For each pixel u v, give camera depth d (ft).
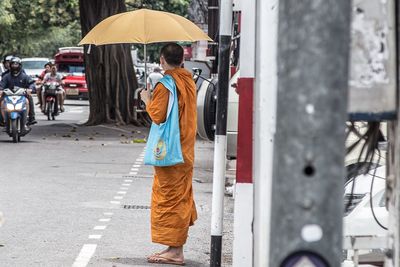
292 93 14.52
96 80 170.60
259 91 21.54
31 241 57.26
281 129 14.64
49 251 54.39
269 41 20.99
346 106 14.49
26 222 64.08
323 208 14.44
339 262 14.52
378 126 22.93
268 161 20.47
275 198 14.67
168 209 51.13
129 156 113.91
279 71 14.76
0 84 131.64
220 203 43.06
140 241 58.44
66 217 66.69
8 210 69.31
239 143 31.12
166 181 50.96
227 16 41.34
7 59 138.10
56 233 60.18
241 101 30.81
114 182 87.97
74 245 56.39
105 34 61.41
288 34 14.57
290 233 14.52
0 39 366.84
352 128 23.22
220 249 43.37
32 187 82.48
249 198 31.19
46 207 71.15
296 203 14.49
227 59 41.52
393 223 20.07
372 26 19.25
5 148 120.98
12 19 322.55
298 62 14.49
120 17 62.28
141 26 61.31
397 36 19.21
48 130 157.07
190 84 51.08
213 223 43.27
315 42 14.43
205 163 108.88
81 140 138.82
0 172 93.81
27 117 136.05
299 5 14.47
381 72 19.21
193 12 199.62
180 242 51.60
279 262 14.58
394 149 19.86
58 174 92.94
